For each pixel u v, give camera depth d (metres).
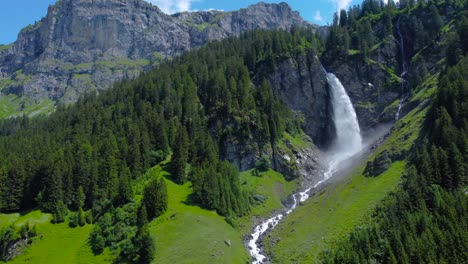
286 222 150.88
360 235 109.44
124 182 152.50
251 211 161.25
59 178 156.25
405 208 114.50
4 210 156.12
